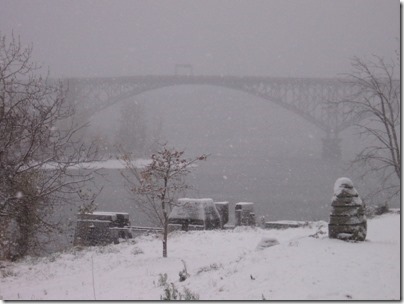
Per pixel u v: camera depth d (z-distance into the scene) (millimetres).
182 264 15422
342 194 13430
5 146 13906
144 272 14672
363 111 30094
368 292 9094
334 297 8938
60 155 16812
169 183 31859
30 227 17969
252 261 12172
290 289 9648
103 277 14438
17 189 14703
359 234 13312
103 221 21797
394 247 12250
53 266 16797
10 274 15680
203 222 23641
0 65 15312
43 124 15070
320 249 12211
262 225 25438
